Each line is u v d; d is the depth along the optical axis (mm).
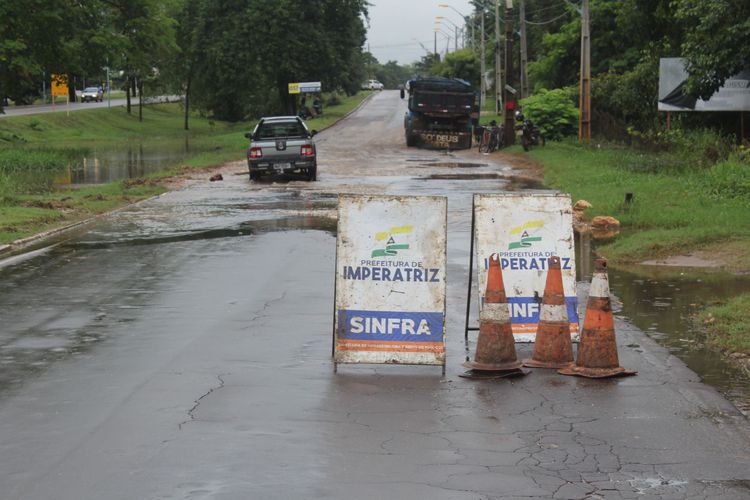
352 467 6531
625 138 48156
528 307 10102
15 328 10969
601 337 8992
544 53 83875
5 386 8578
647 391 8453
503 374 9047
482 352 9164
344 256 9344
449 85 55188
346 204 9406
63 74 54031
